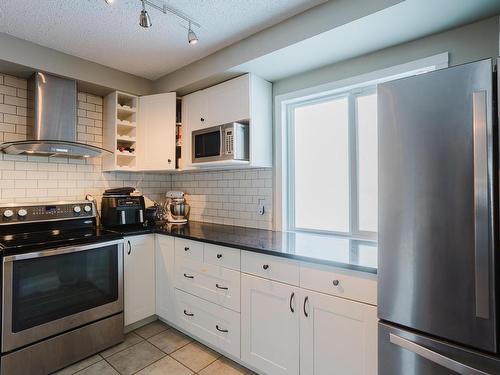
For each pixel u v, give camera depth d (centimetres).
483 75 103
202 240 209
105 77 257
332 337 146
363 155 213
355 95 215
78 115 269
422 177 116
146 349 215
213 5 171
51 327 188
